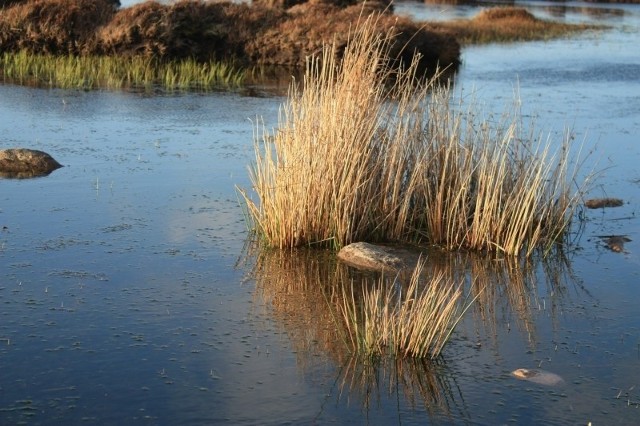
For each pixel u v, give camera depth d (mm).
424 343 6504
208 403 5750
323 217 8906
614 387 6113
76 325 6855
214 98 18484
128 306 7258
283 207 8773
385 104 10125
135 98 18047
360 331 6906
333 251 8781
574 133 14992
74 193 10547
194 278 7953
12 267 8008
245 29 24359
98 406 5680
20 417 5520
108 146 13297
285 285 7867
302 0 31688
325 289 7801
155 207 10078
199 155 12875
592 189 11359
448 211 9070
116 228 9242
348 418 5617
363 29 9172
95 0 24438
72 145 13281
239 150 13297
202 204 10266
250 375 6152
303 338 6777
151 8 23641
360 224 8969
